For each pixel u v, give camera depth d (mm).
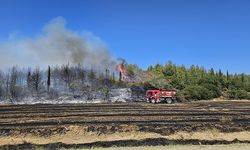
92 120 30016
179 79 88188
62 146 22047
